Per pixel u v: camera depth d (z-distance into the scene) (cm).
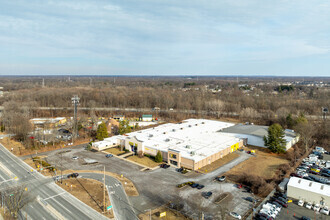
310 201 5575
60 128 12788
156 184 6475
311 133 10031
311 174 7369
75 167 7600
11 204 4981
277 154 9119
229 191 6128
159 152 8106
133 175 7050
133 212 5116
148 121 15400
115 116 15750
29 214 4972
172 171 7400
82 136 11275
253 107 18175
